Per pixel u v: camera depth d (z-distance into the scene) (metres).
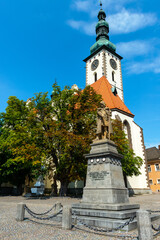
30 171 27.08
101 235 5.96
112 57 49.84
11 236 5.94
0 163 27.16
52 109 22.02
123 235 5.76
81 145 18.38
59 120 22.14
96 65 49.28
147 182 33.72
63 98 21.97
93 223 7.03
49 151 19.48
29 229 6.81
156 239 5.60
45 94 21.98
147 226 5.23
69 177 20.62
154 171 47.34
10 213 10.65
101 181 9.04
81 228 6.83
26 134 19.92
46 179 35.25
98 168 9.41
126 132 35.78
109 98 36.94
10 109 22.61
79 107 21.11
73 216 7.87
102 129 10.74
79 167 19.55
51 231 6.51
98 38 54.41
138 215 5.40
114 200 8.34
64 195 20.66
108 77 46.44
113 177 9.02
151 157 48.81
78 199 17.86
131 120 37.19
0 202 16.64
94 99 20.69
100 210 7.95
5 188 36.03
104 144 9.87
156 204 15.00
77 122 20.20
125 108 38.94
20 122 24.33
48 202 15.41
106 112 10.96
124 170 24.52
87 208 8.45
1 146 24.95
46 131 20.67
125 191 9.30
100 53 48.75
